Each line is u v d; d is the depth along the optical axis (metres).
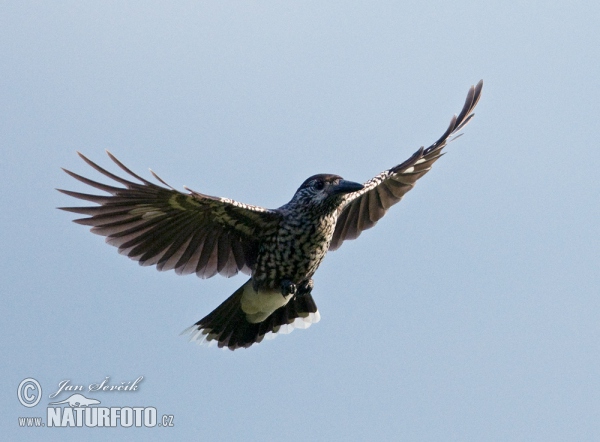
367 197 14.18
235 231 12.29
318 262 12.66
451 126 13.85
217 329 13.35
